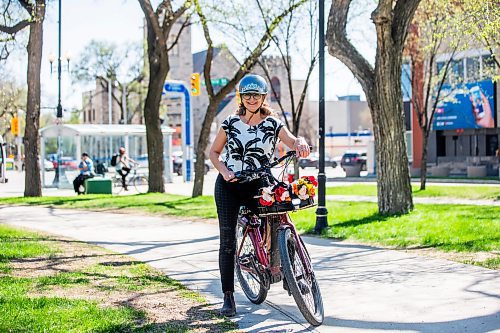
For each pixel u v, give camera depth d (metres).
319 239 10.95
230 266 6.00
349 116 68.94
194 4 20.16
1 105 57.91
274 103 67.88
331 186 28.83
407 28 13.03
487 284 6.96
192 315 6.02
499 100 36.12
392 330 5.39
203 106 73.19
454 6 19.00
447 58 28.08
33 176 23.00
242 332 5.46
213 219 14.84
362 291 6.88
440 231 10.70
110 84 59.16
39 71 22.77
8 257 9.28
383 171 13.49
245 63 21.09
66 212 17.34
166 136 36.22
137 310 6.11
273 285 7.27
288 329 5.53
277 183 5.59
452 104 37.81
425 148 24.20
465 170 37.53
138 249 10.38
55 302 6.29
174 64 72.81
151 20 22.09
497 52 22.44
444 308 6.02
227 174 5.53
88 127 31.89
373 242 10.32
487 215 13.30
